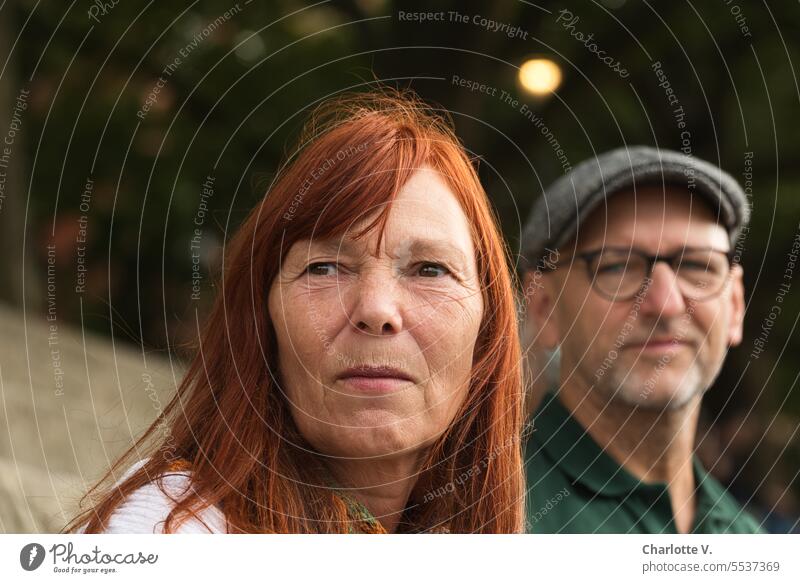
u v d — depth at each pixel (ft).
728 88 15.33
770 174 16.14
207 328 3.38
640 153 5.15
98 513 3.09
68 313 13.97
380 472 3.26
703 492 5.22
